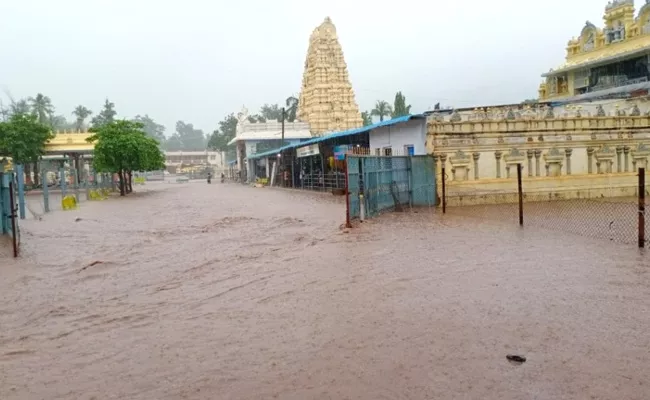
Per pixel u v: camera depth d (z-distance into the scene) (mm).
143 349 5059
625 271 7410
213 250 10766
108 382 4320
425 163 18141
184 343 5180
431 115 18906
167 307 6559
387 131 22812
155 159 41219
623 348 4602
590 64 32594
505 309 5824
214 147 102250
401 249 9758
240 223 15625
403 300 6348
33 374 4547
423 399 3803
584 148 19578
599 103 21531
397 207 16578
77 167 50938
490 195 18562
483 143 18578
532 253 8930
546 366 4273
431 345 4828
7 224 13445
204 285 7680
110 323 5973
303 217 16547
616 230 11211
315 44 51062
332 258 9203
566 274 7352
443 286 6938
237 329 5551
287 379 4238
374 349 4789
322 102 50688
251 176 54531
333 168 30656
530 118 18953
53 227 15992
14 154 44719
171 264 9430
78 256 10664
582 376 4078
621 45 31031
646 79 29000
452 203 18234
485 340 4902
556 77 37062
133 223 16797
